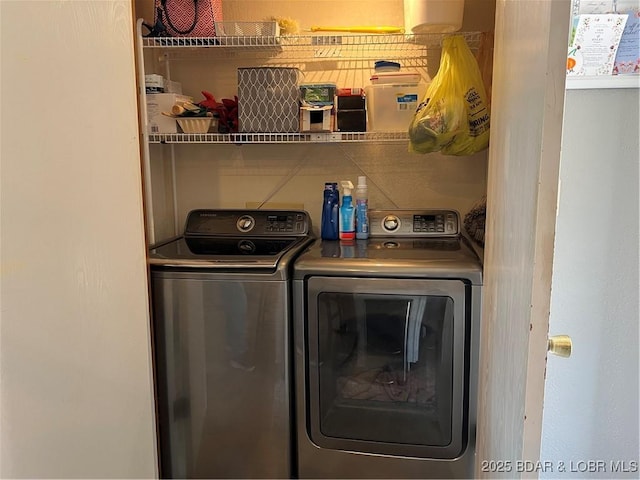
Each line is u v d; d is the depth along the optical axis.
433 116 1.57
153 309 1.49
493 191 1.22
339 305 1.45
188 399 1.51
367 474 1.50
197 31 1.75
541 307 0.80
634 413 1.67
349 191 1.89
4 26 0.80
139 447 1.26
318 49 2.00
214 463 1.53
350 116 1.83
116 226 1.15
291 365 1.49
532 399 0.83
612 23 1.49
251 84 1.83
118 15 1.16
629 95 1.54
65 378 0.95
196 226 2.00
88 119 1.03
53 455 0.91
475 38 1.75
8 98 0.81
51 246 0.91
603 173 1.58
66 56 0.96
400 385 1.47
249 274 1.44
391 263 1.42
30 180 0.85
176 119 1.85
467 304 1.39
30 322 0.85
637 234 1.59
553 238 0.78
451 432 1.44
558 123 0.75
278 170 2.11
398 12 1.97
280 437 1.49
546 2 0.75
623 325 1.64
